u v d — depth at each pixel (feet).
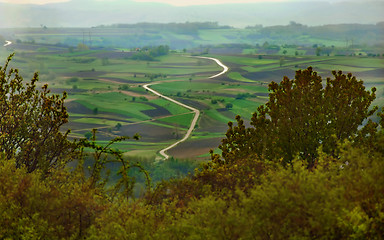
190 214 14.29
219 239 12.38
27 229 14.25
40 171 21.65
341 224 11.47
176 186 17.60
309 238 11.46
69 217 15.84
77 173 18.47
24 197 15.98
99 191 17.31
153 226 14.67
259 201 12.68
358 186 12.69
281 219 12.07
